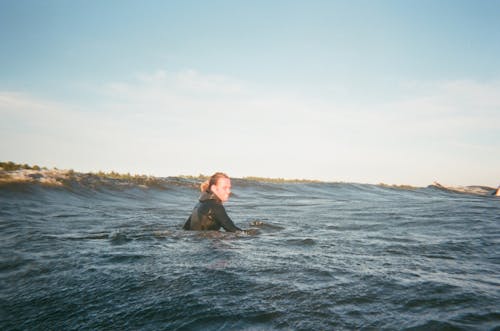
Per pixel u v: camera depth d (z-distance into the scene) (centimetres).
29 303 227
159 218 707
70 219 649
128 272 287
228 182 541
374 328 188
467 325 192
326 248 399
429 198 1794
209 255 350
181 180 1806
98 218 680
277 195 1706
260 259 334
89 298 232
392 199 1612
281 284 257
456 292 242
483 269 312
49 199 962
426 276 282
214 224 530
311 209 990
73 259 330
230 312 207
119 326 194
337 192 2108
